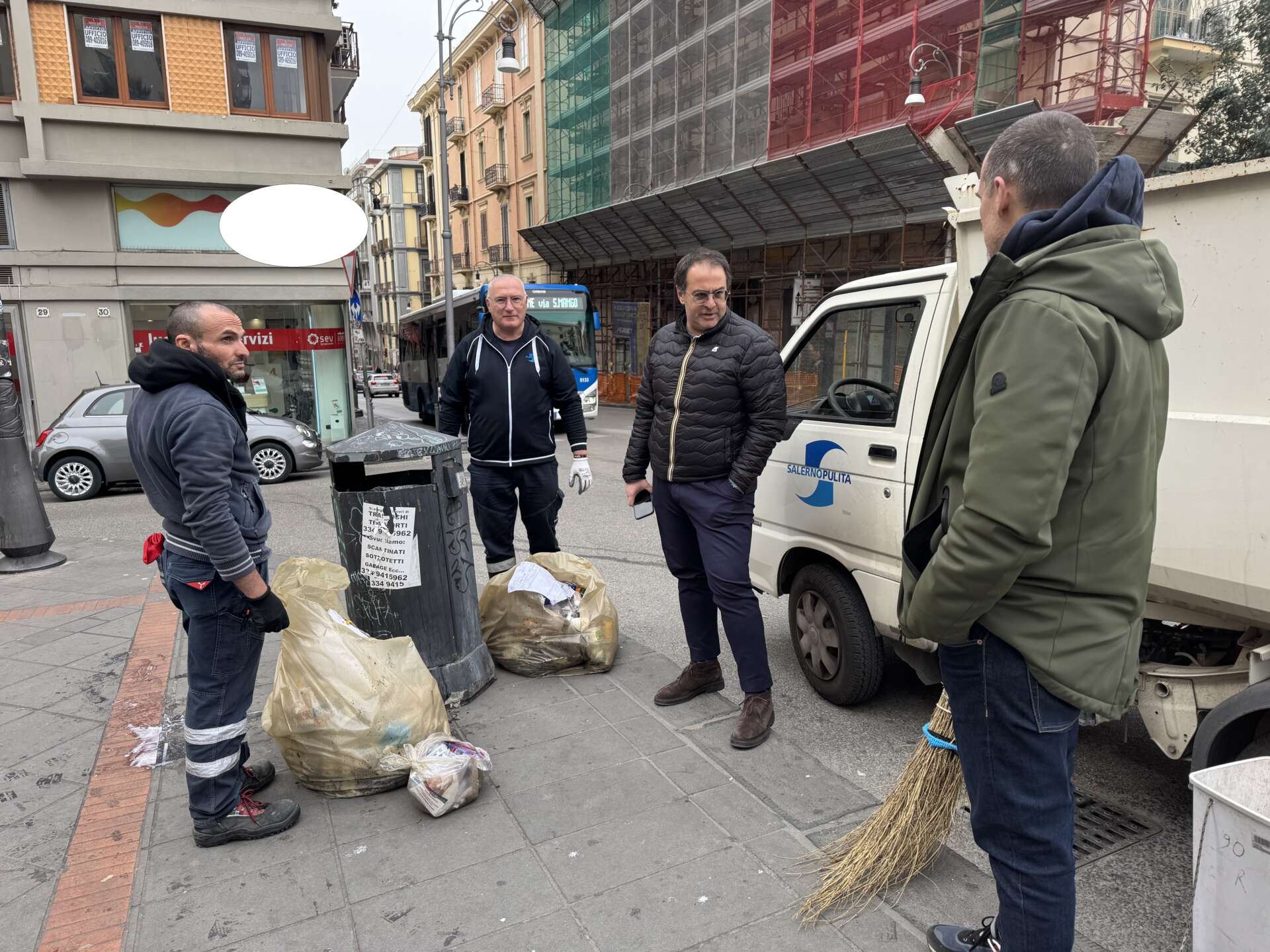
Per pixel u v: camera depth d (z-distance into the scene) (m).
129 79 13.80
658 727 3.54
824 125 20.09
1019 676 1.66
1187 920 2.36
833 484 3.64
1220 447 2.30
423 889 2.50
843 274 19.42
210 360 2.62
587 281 33.88
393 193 63.72
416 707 3.11
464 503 3.81
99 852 2.74
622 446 15.31
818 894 2.41
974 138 11.01
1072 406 1.47
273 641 4.79
